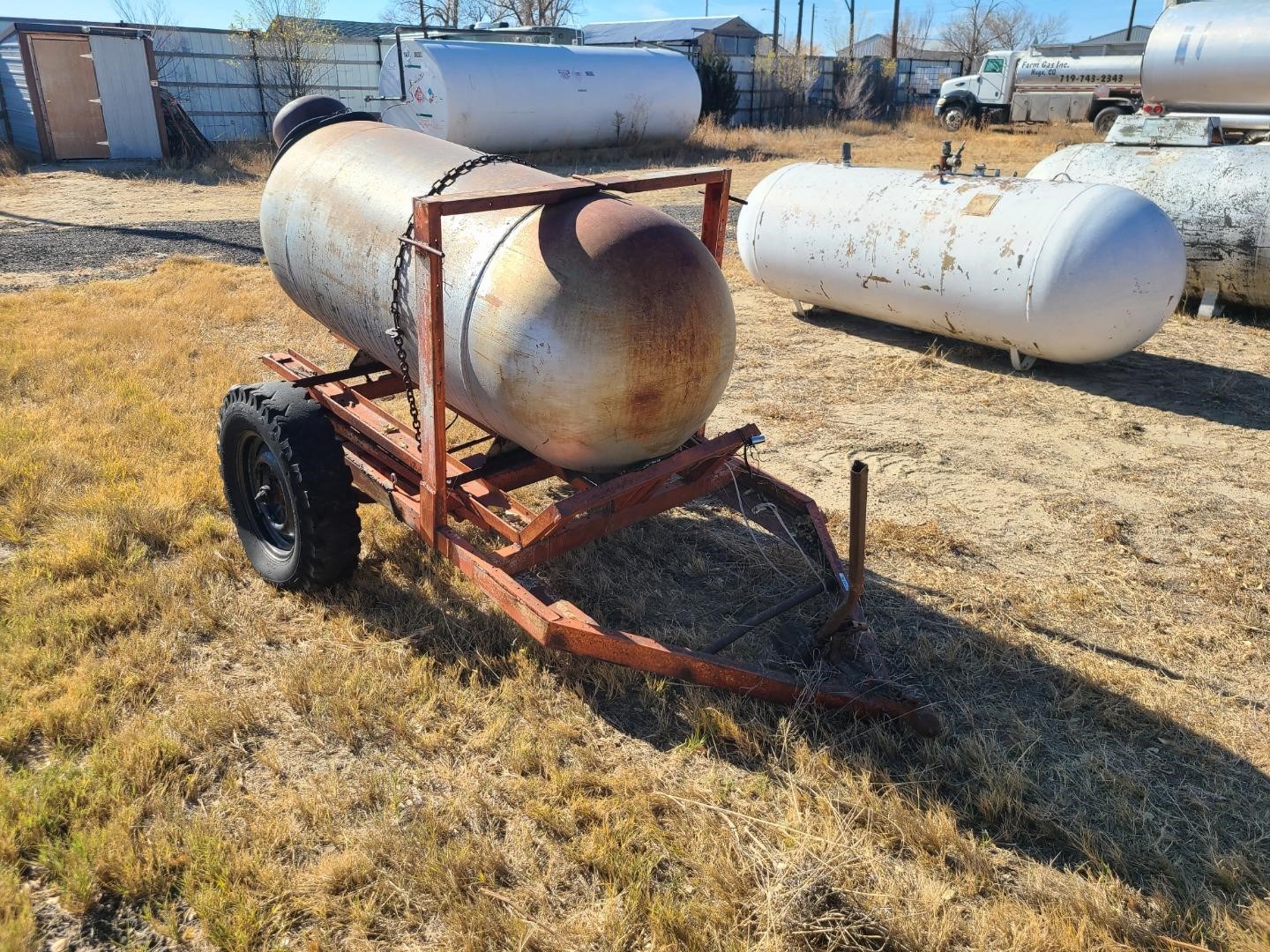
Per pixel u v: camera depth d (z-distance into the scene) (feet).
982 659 12.52
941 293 23.93
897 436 20.30
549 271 10.50
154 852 8.77
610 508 11.77
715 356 11.08
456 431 18.71
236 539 14.96
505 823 9.53
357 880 8.70
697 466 12.73
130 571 13.64
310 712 11.00
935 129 100.37
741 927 8.39
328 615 13.14
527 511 11.76
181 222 44.91
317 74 77.05
